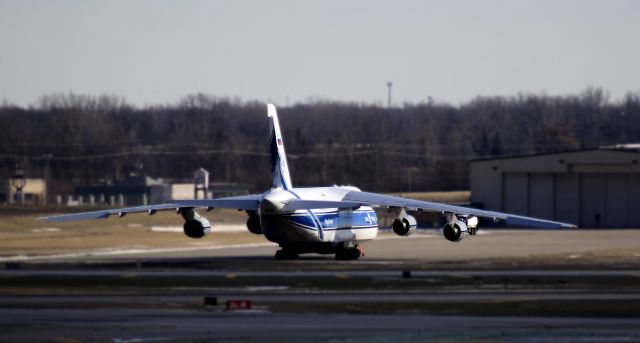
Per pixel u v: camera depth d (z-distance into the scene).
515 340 118.00
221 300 152.75
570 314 138.75
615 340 118.06
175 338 118.31
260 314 138.00
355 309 143.00
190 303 149.12
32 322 130.12
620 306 146.62
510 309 143.50
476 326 128.00
